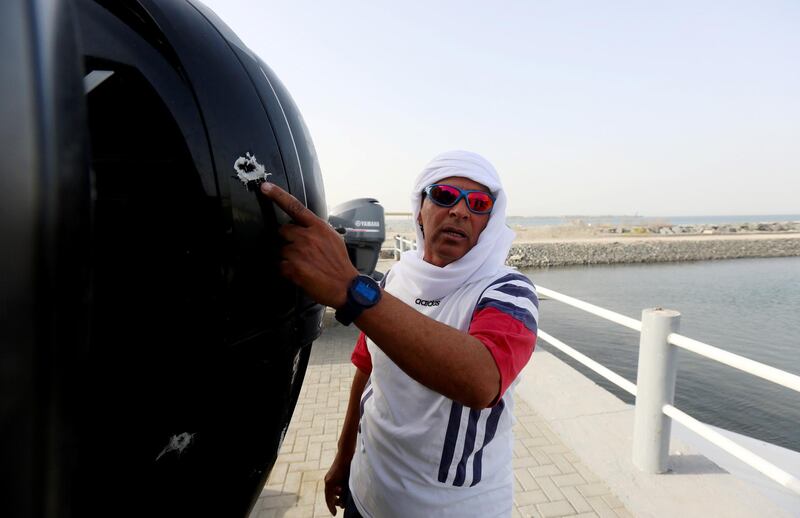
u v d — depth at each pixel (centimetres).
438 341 86
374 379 128
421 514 114
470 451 112
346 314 85
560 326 1342
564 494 254
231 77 86
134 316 72
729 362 219
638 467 274
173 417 79
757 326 1445
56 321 49
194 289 77
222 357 81
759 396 859
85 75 67
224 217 79
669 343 258
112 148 71
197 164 76
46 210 48
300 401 387
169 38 78
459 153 123
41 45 50
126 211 71
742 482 262
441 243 123
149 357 74
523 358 99
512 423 126
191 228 76
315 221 87
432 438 111
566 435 314
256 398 93
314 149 123
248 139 85
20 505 49
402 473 116
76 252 52
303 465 287
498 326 99
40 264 48
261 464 105
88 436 60
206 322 78
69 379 51
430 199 125
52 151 49
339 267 85
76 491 56
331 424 343
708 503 243
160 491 80
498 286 111
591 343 1184
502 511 120
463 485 113
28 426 48
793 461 335
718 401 843
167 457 80
